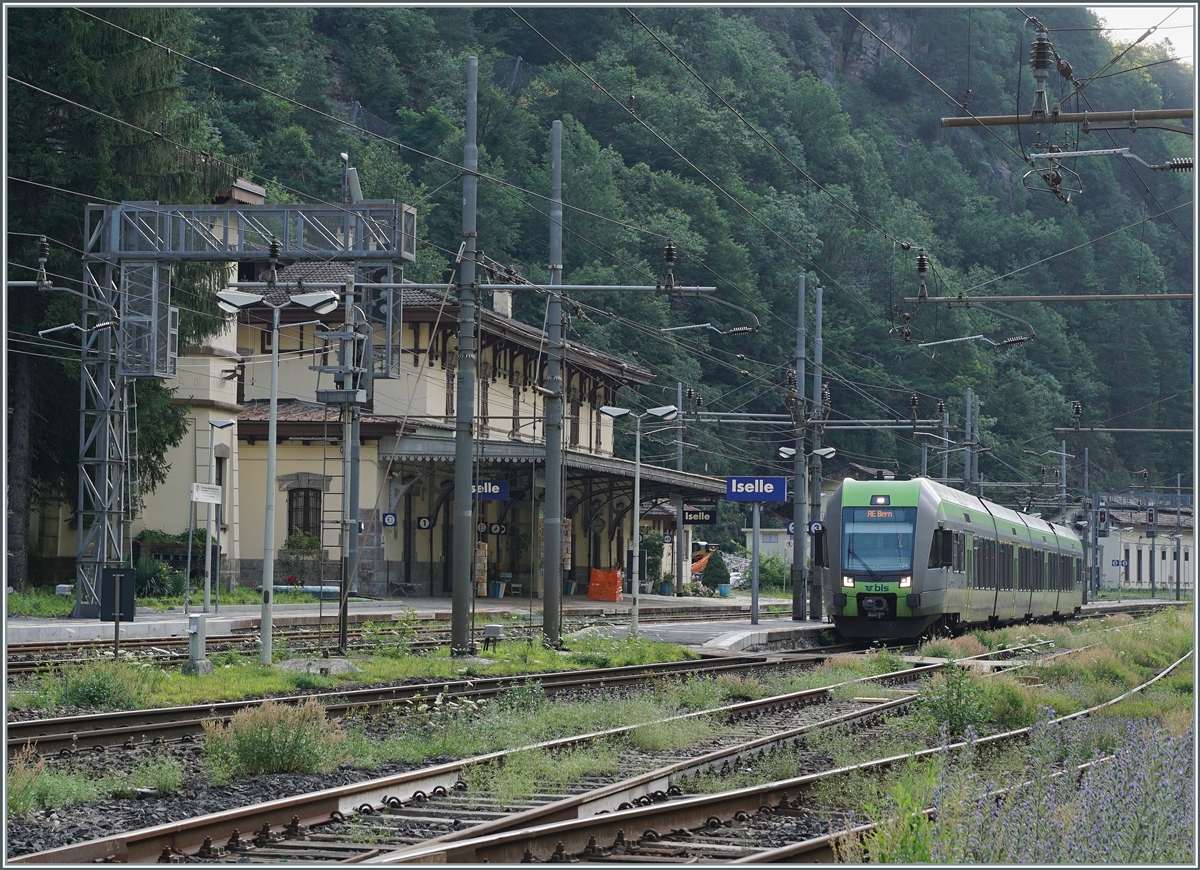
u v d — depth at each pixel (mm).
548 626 46656
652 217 159750
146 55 65500
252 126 145625
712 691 33719
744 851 15906
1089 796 15469
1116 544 175875
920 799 15273
